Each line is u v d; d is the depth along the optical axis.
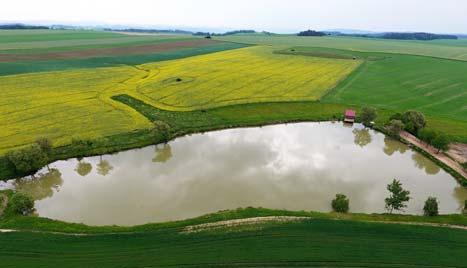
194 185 45.88
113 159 52.81
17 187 44.78
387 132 63.50
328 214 38.69
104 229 35.56
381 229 35.56
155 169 50.06
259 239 33.84
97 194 43.75
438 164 52.03
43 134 56.88
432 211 38.81
